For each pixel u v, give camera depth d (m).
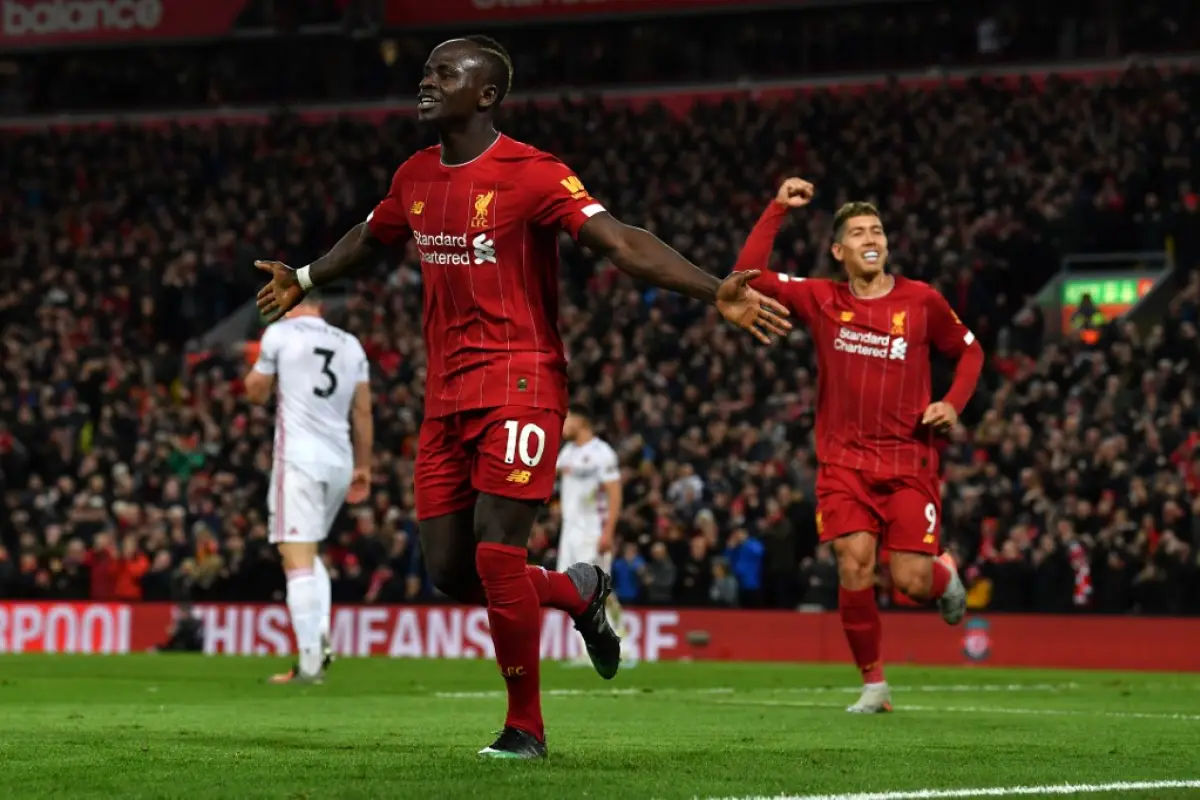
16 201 45.97
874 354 12.23
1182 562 24.44
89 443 36.16
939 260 35.47
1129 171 36.59
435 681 17.41
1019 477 28.00
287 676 16.33
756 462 29.17
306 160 44.34
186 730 9.77
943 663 24.67
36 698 14.16
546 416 7.66
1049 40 41.75
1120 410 29.30
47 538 30.09
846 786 6.72
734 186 39.78
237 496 30.75
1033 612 24.77
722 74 45.28
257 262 8.71
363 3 46.16
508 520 7.62
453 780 6.71
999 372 32.72
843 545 12.24
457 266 7.74
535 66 46.53
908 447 12.24
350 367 15.52
